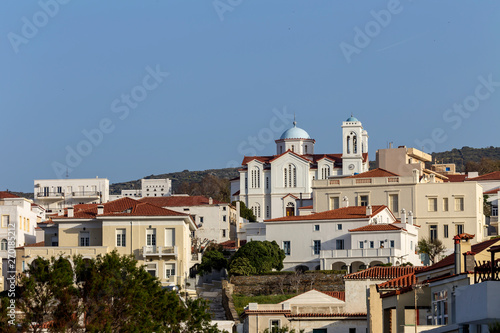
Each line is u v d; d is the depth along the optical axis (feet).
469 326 260.01
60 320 315.99
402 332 316.40
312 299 460.96
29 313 314.14
